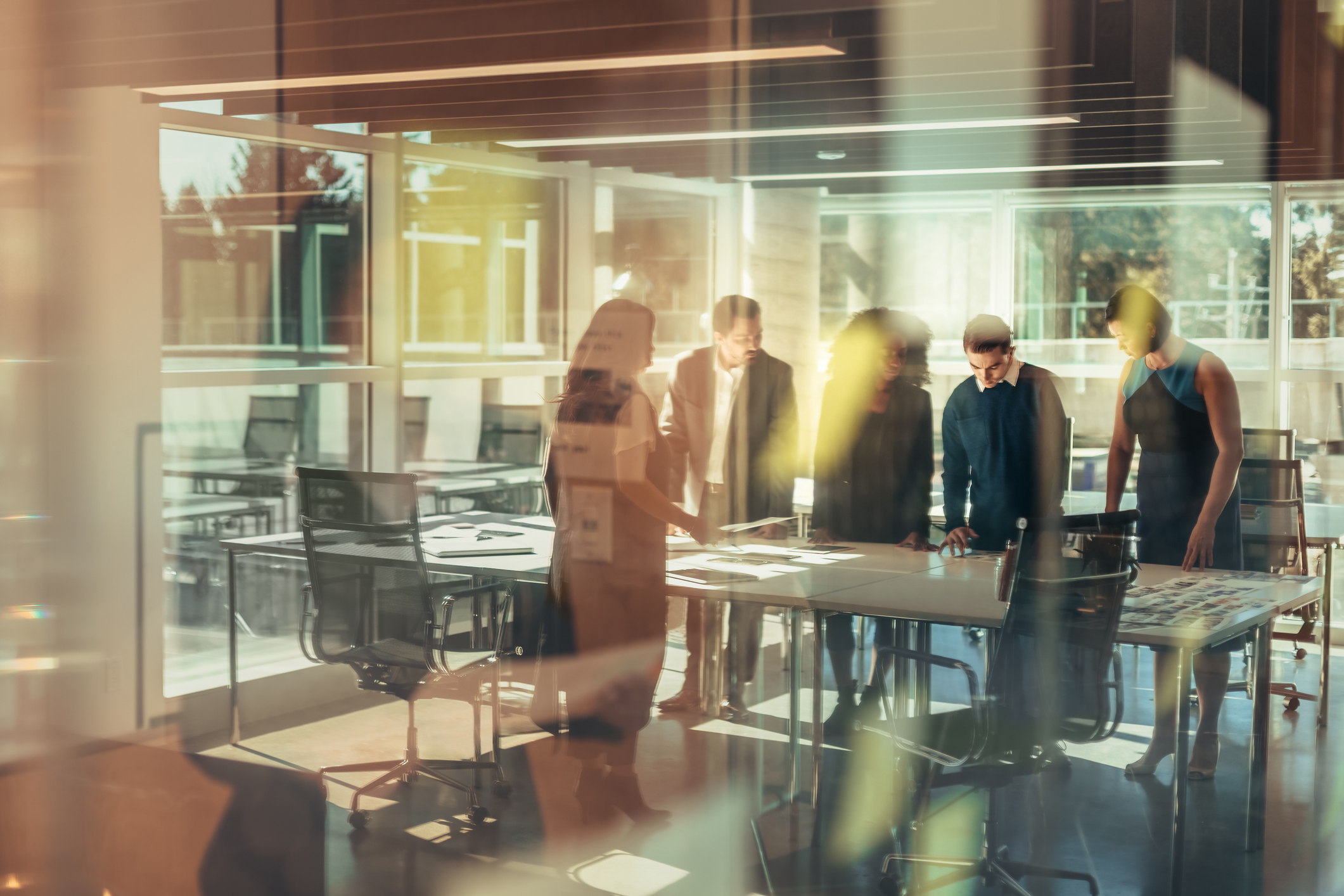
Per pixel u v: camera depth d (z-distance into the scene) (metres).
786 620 4.55
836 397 3.69
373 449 5.39
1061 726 2.52
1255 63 3.99
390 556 3.05
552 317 6.35
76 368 3.81
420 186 5.66
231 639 4.23
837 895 2.67
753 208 6.23
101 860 1.74
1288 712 4.02
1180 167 5.30
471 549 3.59
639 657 3.41
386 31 3.02
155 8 3.26
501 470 6.06
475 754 3.52
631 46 2.95
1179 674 2.61
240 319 4.86
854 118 3.87
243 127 4.50
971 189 6.27
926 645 3.60
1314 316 5.55
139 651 3.95
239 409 4.74
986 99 3.56
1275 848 2.85
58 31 3.45
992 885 2.68
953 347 6.47
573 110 3.93
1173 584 2.94
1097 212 6.07
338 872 2.82
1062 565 2.48
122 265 3.85
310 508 3.06
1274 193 5.60
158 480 4.04
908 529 3.65
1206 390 3.22
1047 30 3.00
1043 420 3.51
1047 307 6.24
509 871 2.79
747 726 3.85
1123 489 3.44
